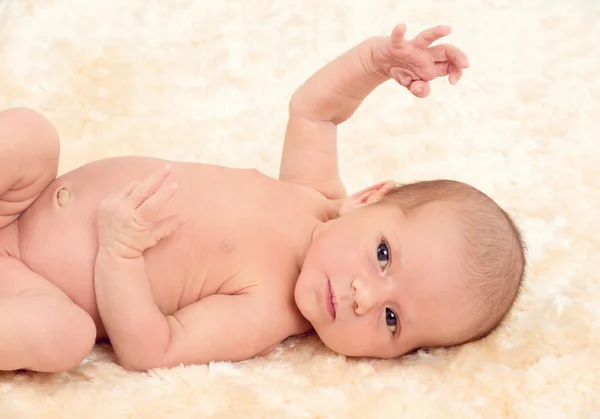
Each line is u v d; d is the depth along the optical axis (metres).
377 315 1.69
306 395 1.53
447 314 1.72
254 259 1.74
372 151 2.49
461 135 2.58
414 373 1.66
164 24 2.68
